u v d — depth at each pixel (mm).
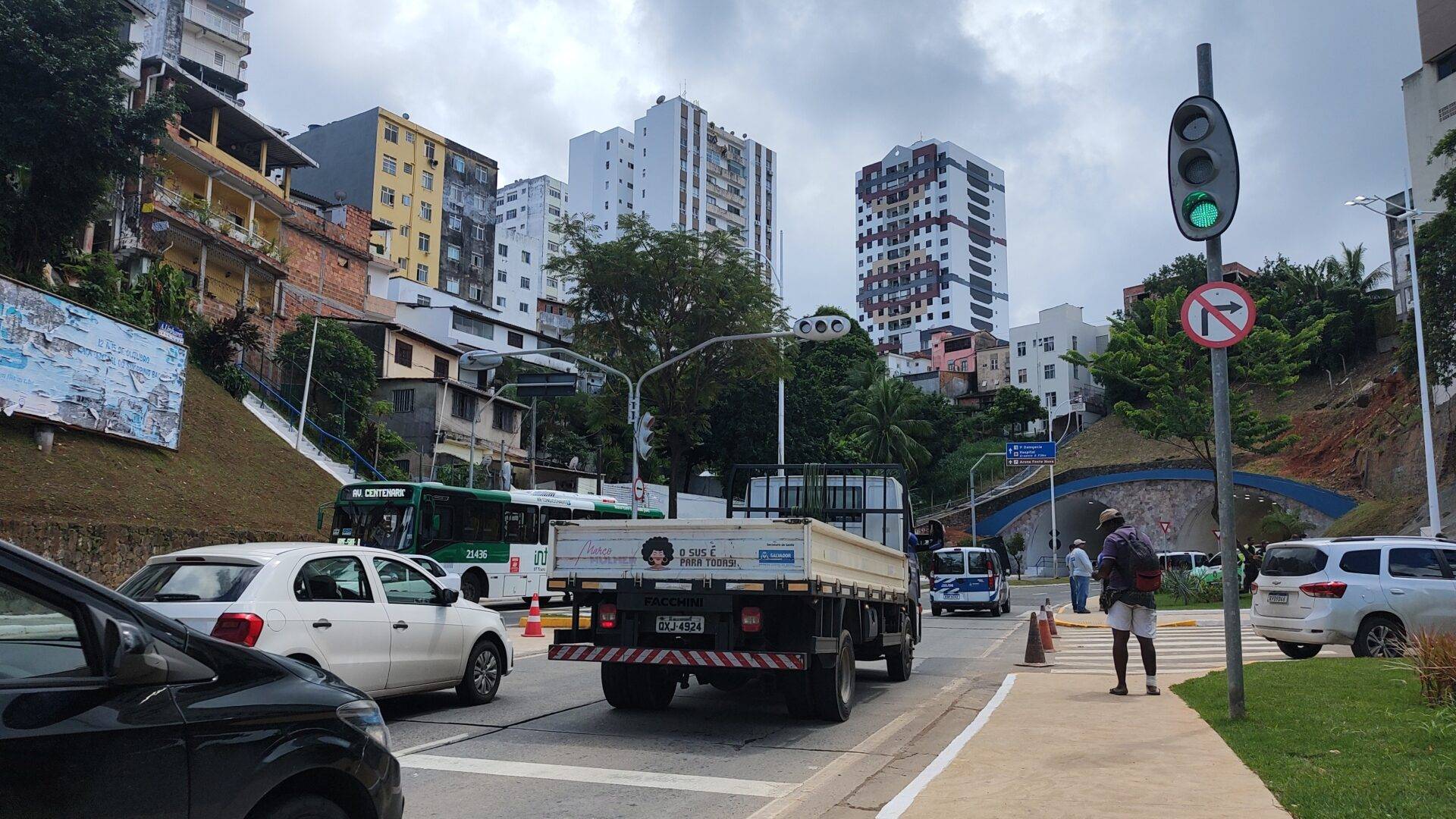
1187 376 44281
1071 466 77750
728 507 13219
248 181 45219
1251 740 7176
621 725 9227
